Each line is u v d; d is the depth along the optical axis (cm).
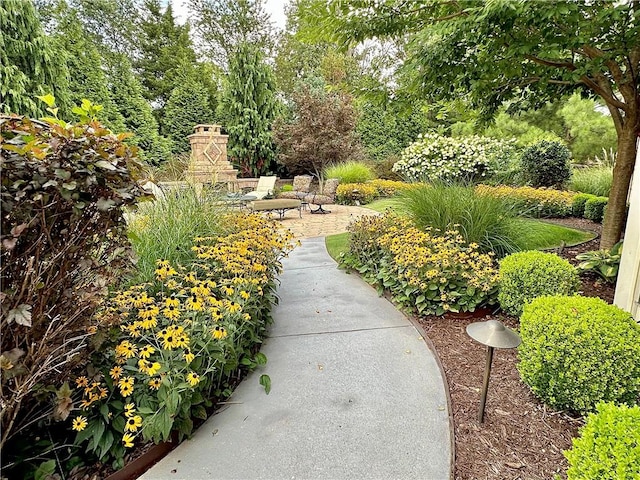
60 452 149
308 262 469
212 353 184
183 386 157
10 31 612
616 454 103
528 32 291
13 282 136
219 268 272
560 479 130
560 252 426
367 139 1345
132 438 141
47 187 129
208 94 1416
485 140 905
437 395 194
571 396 170
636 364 162
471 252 323
